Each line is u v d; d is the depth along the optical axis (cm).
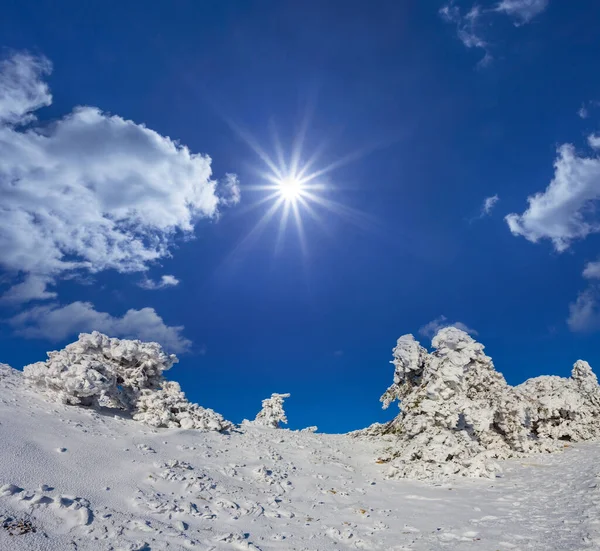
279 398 2186
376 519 943
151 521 700
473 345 1723
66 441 926
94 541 586
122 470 886
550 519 862
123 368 1439
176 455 1093
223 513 820
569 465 1403
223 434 1462
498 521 895
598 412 2047
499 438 1764
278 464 1271
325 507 997
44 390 1223
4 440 817
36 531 567
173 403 1438
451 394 1614
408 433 1658
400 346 2097
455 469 1395
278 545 720
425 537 818
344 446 1808
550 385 2159
